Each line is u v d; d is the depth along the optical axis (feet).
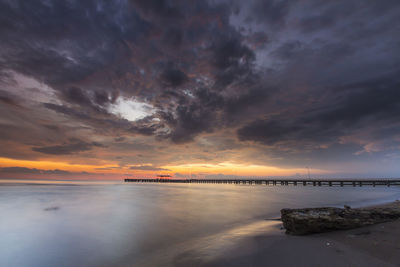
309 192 119.96
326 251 14.78
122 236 27.09
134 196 90.07
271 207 54.34
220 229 29.99
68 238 26.43
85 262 18.84
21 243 24.41
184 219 38.29
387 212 21.70
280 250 16.08
